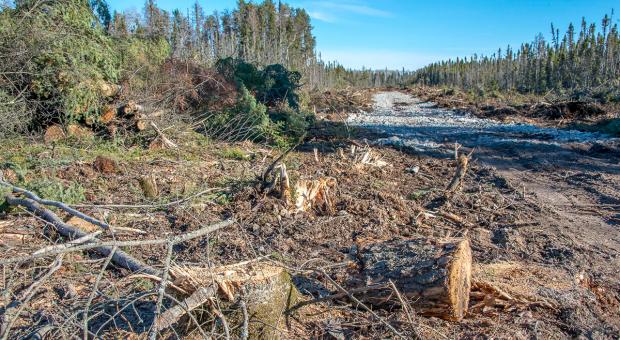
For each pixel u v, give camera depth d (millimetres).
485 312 3582
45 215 5145
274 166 6617
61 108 10047
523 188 7836
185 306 2791
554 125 17000
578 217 6391
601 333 3307
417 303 3363
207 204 6266
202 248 4812
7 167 7285
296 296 3467
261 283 3098
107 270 4219
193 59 15508
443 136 14539
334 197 6461
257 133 12047
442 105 27703
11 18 9648
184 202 6141
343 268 3914
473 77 55312
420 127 17156
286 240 5105
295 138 12602
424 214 6156
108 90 10359
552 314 3564
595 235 5641
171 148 9836
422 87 51625
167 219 5746
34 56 9609
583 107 18719
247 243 4918
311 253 4770
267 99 16500
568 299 3689
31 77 9750
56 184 6055
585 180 8562
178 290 3105
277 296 3156
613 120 15500
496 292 3650
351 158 9867
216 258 4566
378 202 6523
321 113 21203
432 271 3301
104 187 6863
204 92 12398
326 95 28859
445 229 5730
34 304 3576
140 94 10898
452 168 9633
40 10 9938
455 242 3549
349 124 17016
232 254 4680
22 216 5426
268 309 3080
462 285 3400
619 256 4895
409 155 11148
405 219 6051
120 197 6477
